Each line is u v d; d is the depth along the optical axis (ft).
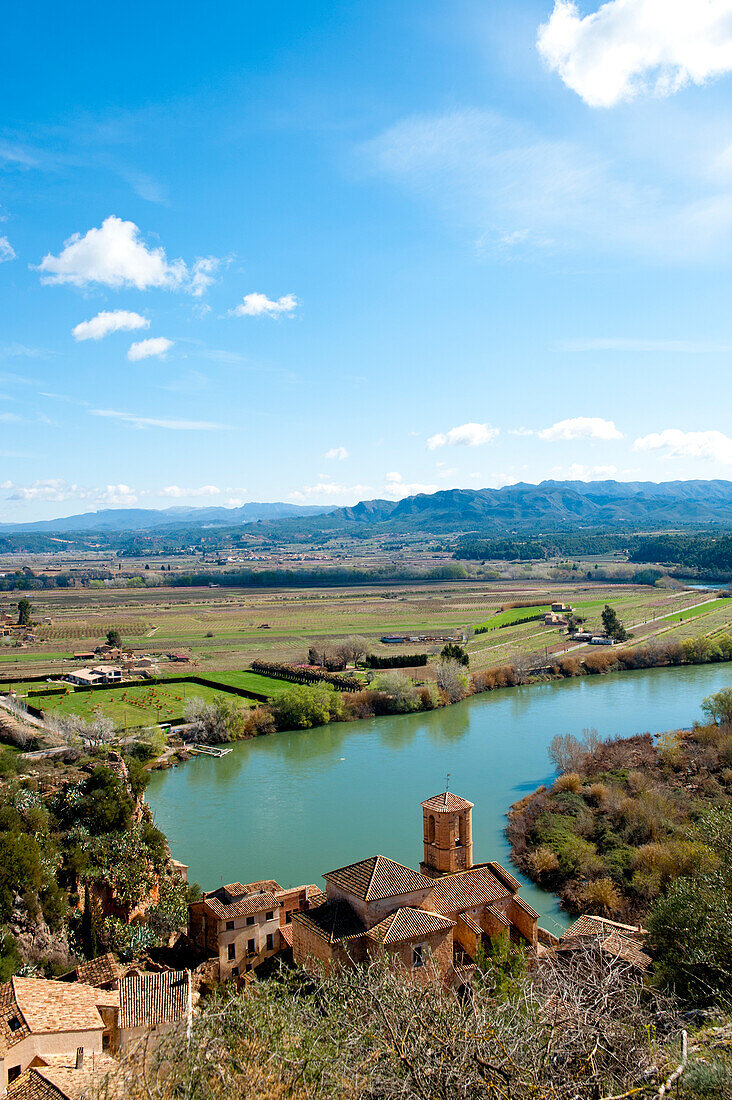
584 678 577.02
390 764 364.79
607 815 263.49
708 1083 53.06
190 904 182.19
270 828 280.31
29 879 186.60
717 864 147.64
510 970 128.47
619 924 167.22
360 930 134.41
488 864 165.68
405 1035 56.13
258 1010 81.56
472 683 538.88
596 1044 53.11
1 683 552.00
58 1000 129.59
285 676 572.51
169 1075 67.67
